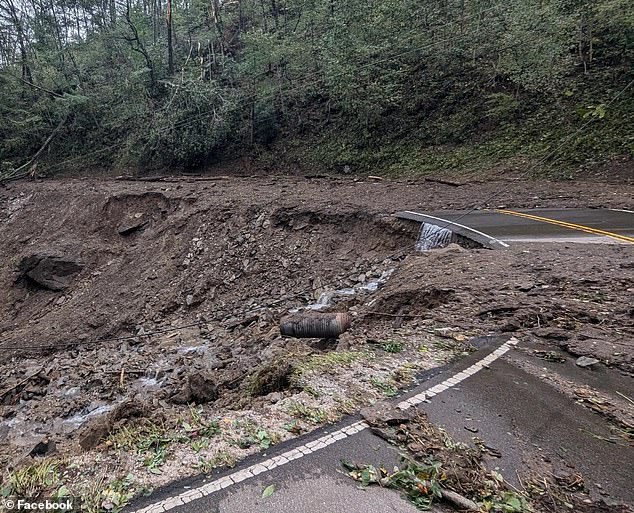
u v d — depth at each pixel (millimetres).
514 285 6145
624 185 14000
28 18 35219
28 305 16594
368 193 16188
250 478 2732
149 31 36562
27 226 21359
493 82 20703
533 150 17625
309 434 3172
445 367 4145
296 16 27984
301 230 13898
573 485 2635
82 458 3090
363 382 3900
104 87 32094
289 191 17297
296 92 25844
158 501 2570
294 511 2441
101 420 4492
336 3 22672
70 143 33000
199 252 14844
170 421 3637
